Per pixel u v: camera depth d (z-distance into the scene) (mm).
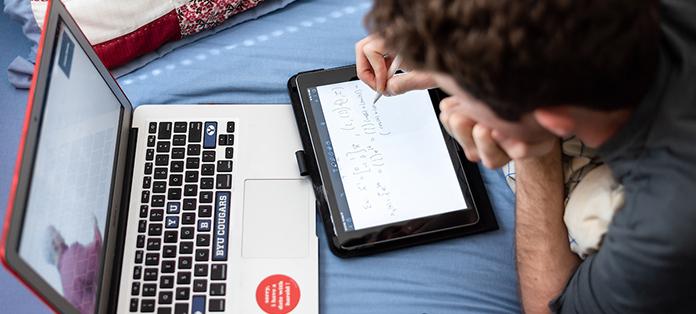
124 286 758
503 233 817
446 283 790
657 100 543
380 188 805
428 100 857
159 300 754
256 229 796
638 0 476
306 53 934
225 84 902
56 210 669
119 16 889
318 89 861
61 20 727
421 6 487
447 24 482
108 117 797
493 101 514
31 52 945
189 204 804
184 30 939
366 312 774
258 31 959
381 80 797
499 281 796
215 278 767
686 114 541
